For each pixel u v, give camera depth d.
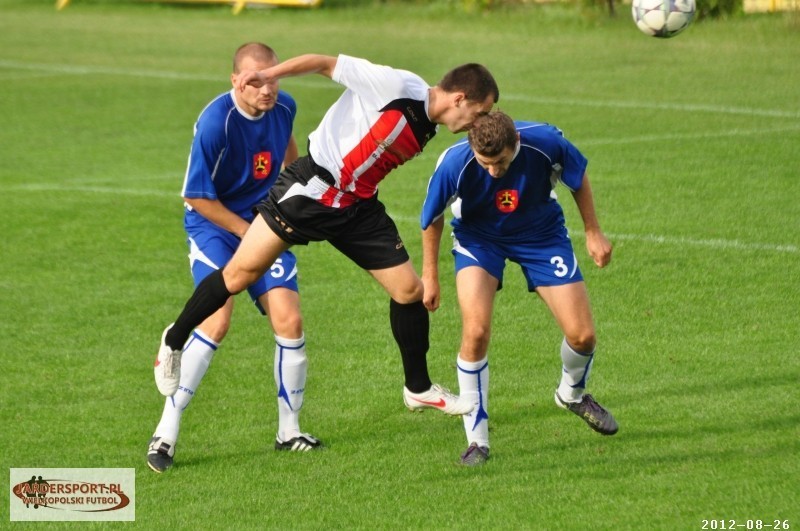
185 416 22.66
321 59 18.16
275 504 18.33
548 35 81.75
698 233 34.03
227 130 20.78
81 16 105.94
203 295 19.02
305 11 100.88
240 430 21.92
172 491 19.06
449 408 19.61
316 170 18.69
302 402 21.02
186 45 85.75
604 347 25.34
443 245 34.88
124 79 71.50
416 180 43.69
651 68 67.19
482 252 20.48
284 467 19.95
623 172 42.53
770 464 18.44
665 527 16.42
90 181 45.09
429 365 25.14
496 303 28.88
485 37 82.50
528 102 58.69
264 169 21.56
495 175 18.73
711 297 28.38
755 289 28.78
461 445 20.67
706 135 48.25
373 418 22.30
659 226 35.00
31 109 62.31
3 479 19.73
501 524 16.95
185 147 51.78
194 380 20.47
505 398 22.92
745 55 69.50
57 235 37.19
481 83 18.14
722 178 40.62
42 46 87.81
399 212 39.00
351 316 28.64
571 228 35.81
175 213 39.78
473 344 19.58
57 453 20.86
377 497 18.38
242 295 30.44
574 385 20.56
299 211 18.75
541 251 20.41
